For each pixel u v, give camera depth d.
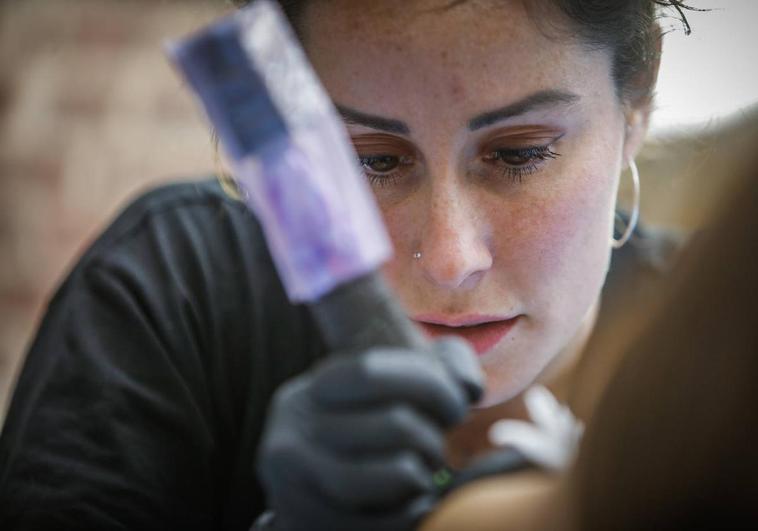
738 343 0.85
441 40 1.34
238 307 1.79
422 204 1.42
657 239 1.79
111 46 4.82
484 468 1.35
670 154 1.88
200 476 1.71
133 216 1.87
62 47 4.80
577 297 1.53
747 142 0.93
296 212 0.88
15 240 4.13
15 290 3.98
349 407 0.89
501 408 1.68
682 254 0.94
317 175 0.88
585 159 1.45
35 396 1.67
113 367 1.68
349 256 0.89
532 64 1.36
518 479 1.16
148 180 4.27
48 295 3.94
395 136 1.40
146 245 1.82
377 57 1.35
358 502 0.88
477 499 1.02
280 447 0.91
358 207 0.90
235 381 1.78
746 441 0.85
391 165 1.44
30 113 4.56
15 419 1.67
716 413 0.86
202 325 1.78
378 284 0.91
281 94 0.87
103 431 1.63
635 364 0.90
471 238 1.41
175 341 1.74
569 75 1.39
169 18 4.91
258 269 1.81
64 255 4.06
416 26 1.33
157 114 4.55
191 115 4.56
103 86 4.65
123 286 1.76
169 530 1.67
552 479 1.02
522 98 1.37
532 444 1.59
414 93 1.36
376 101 1.38
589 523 0.91
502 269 1.47
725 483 0.87
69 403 1.65
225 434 1.78
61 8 4.95
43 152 4.39
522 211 1.44
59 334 1.73
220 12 1.76
